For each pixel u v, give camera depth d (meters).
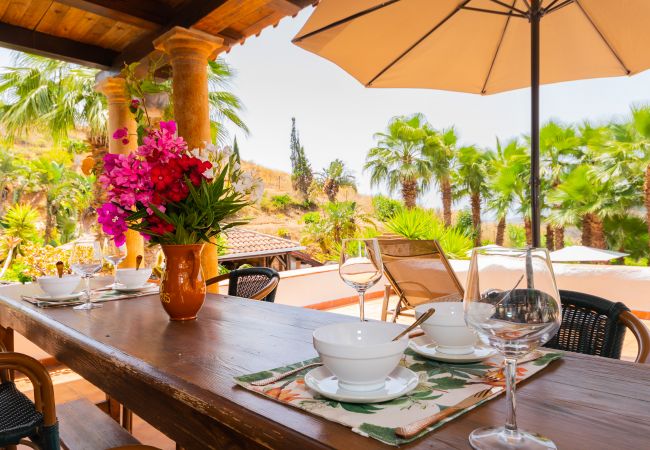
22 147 23.22
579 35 2.47
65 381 3.13
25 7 3.07
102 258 1.65
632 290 4.56
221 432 0.71
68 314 1.46
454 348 0.89
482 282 0.58
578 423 0.59
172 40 2.95
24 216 12.77
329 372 0.79
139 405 0.93
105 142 7.43
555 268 4.96
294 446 0.57
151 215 1.30
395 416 0.61
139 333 1.19
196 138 3.02
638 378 0.76
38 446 1.27
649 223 12.26
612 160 13.06
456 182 18.36
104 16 2.99
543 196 13.99
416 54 2.57
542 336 0.54
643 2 2.14
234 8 2.71
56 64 7.42
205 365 0.90
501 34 2.57
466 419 0.61
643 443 0.53
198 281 1.34
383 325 0.83
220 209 1.32
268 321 1.31
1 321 1.86
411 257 3.01
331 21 2.24
